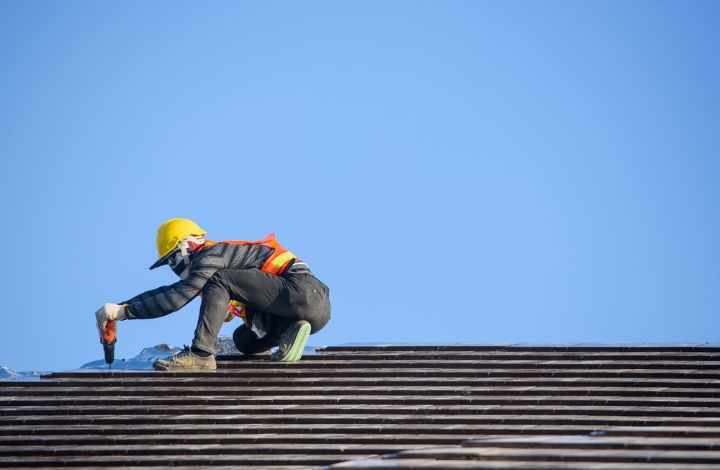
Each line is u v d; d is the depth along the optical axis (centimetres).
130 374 3903
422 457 2953
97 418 3569
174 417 3531
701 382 3547
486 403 3522
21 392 3797
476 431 3262
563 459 2862
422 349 4038
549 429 3231
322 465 3133
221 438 3350
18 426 3559
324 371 3850
